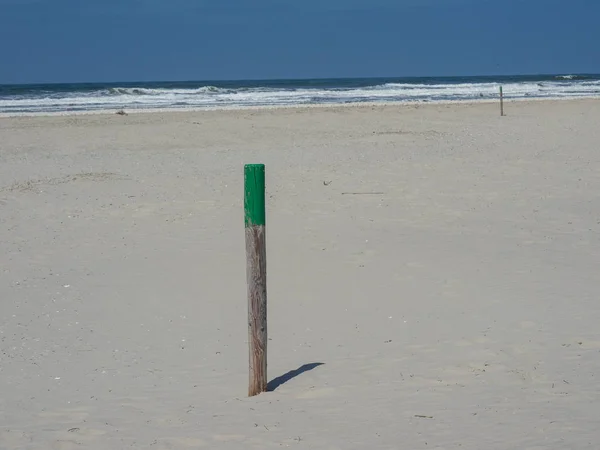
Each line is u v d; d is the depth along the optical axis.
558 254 9.93
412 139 24.16
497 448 4.23
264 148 22.70
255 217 5.59
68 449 4.73
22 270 9.93
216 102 47.84
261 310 5.66
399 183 15.72
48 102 48.00
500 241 10.77
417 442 4.44
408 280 8.89
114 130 27.95
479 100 46.41
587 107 36.72
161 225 12.46
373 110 36.97
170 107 42.69
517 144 21.95
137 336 7.35
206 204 14.03
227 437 4.77
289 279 9.20
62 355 6.85
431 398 5.26
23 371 6.44
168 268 9.88
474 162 18.39
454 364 6.00
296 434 4.74
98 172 18.02
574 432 4.40
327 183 15.88
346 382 5.77
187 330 7.48
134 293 8.81
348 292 8.55
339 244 10.77
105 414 5.36
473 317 7.37
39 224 12.72
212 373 6.25
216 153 21.66
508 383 5.47
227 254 10.51
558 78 123.38
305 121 31.11
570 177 16.06
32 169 18.86
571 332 6.70
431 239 10.97
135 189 15.69
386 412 5.04
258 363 5.66
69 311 8.20
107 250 10.93
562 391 5.20
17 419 5.33
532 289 8.27
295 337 7.12
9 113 37.28
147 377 6.20
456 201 13.85
